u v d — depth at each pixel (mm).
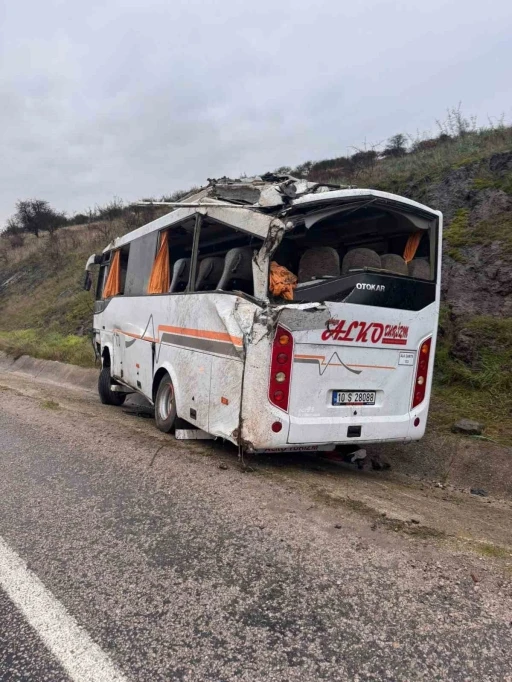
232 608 3006
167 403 7207
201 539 3855
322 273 5445
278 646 2684
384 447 6879
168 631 2803
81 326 19234
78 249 28484
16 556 3605
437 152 13055
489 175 10484
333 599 3102
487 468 5969
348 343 5367
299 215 5066
